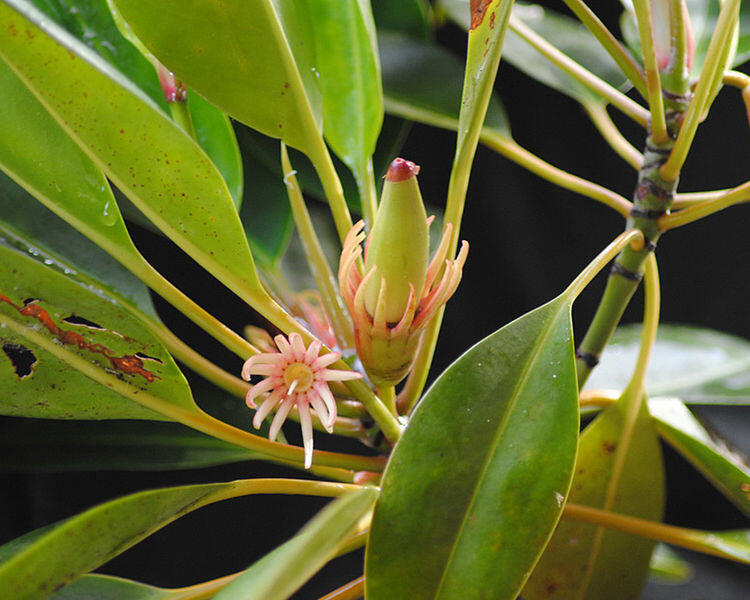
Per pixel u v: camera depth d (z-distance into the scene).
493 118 0.72
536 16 0.79
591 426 0.70
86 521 0.58
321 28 0.66
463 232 1.04
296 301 0.72
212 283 0.80
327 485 0.63
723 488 0.68
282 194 0.74
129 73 0.67
